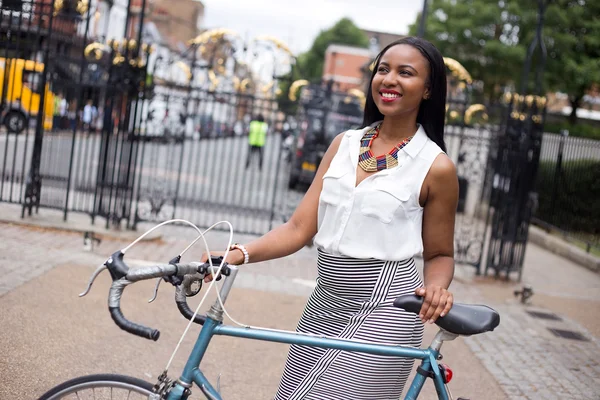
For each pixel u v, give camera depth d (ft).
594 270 39.06
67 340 15.87
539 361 19.29
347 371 8.30
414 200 8.54
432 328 21.62
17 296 18.45
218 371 15.43
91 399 8.05
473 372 17.63
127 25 29.43
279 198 51.55
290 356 8.78
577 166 47.60
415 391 8.11
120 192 30.12
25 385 13.10
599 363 19.90
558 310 26.73
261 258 8.75
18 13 32.30
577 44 74.79
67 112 36.45
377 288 8.45
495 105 33.99
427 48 8.73
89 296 19.53
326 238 8.63
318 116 54.80
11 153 51.31
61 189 38.06
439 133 9.03
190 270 7.77
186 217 37.68
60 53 30.48
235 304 21.11
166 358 15.84
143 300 20.06
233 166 73.10
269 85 43.04
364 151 8.74
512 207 31.71
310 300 9.02
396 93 8.61
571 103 77.15
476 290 28.76
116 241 27.96
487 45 76.74
